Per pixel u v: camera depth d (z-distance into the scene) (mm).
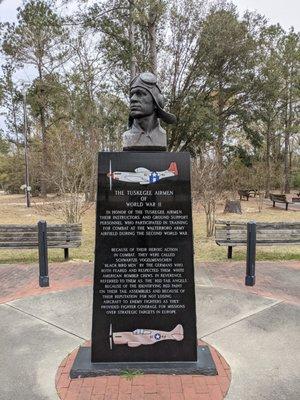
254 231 5469
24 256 7785
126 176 3088
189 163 3105
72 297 4945
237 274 6191
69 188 11750
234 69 24266
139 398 2746
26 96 27359
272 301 4746
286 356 3369
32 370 3156
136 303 3145
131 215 3104
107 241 3115
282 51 26984
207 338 3717
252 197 28047
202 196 11242
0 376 3070
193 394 2795
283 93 26969
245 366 3201
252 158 28172
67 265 6871
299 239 7070
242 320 4156
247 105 25922
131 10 15852
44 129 24969
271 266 6781
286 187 35469
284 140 36875
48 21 16766
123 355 3146
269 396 2781
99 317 3139
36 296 4980
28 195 22359
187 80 23219
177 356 3158
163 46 21703
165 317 3152
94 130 17000
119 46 17547
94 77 19891
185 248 3131
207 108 22328
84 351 3363
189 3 22016
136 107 3117
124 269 3131
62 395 2801
